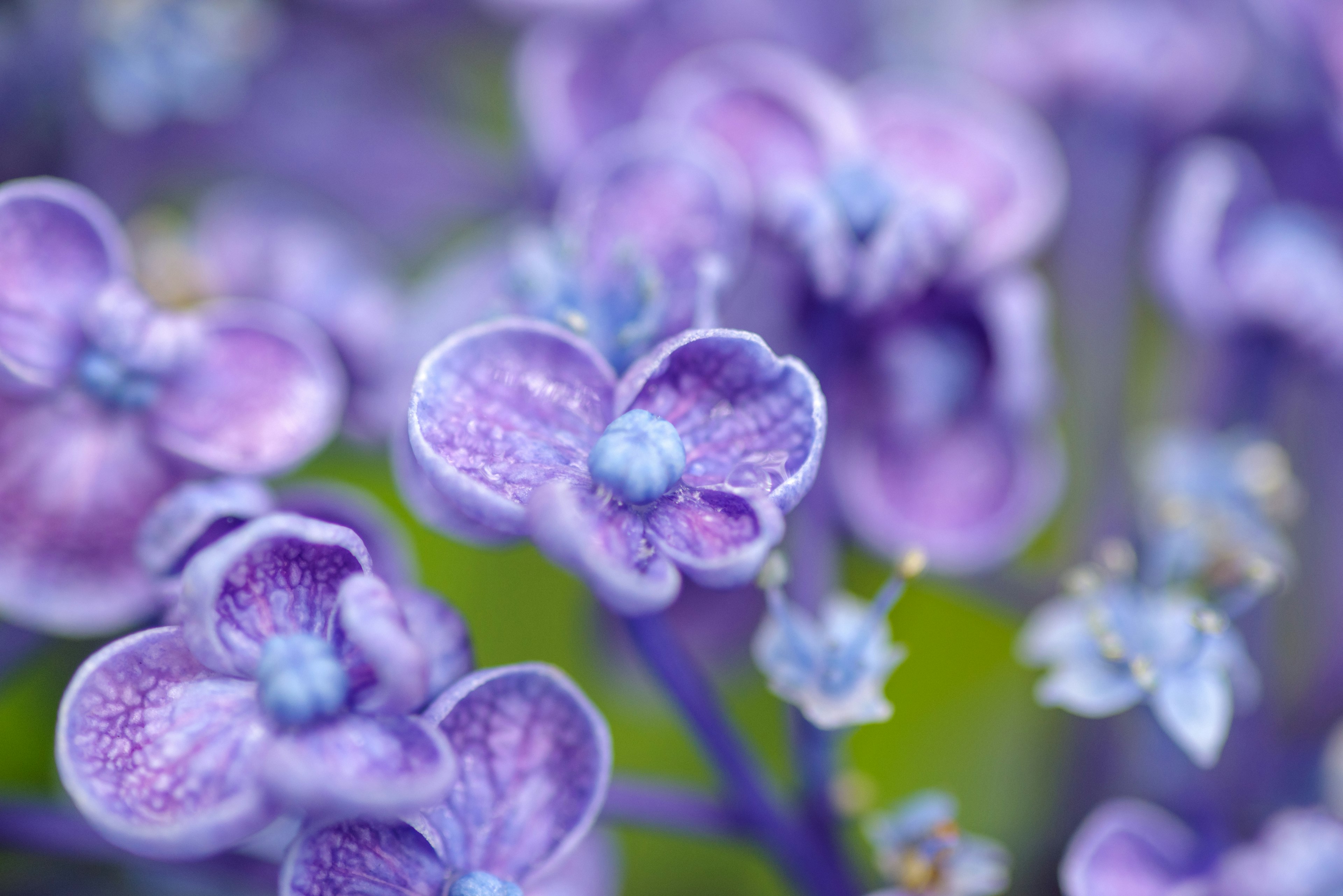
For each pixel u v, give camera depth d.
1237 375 0.24
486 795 0.19
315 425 0.21
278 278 0.24
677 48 0.25
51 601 0.21
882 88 0.24
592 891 0.22
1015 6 0.27
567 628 0.24
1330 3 0.25
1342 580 0.24
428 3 0.26
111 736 0.18
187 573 0.18
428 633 0.19
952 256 0.22
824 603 0.21
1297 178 0.25
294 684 0.18
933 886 0.20
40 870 0.22
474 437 0.19
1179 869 0.22
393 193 0.26
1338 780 0.23
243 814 0.18
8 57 0.24
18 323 0.21
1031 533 0.23
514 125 0.26
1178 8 0.26
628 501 0.19
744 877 0.24
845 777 0.21
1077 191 0.25
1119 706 0.21
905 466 0.23
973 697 0.25
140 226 0.25
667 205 0.21
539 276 0.20
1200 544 0.22
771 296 0.22
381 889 0.19
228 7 0.25
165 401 0.21
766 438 0.19
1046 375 0.23
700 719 0.20
